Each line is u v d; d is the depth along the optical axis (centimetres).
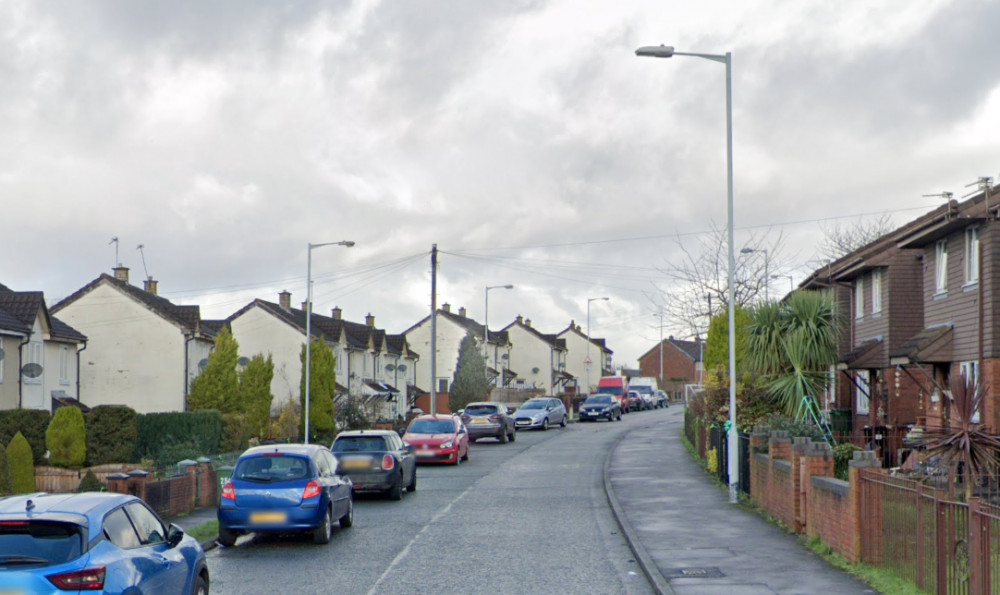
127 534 853
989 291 2217
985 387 1942
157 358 4838
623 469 2870
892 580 1092
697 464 3005
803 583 1159
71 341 3956
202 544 1559
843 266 3180
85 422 2706
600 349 11000
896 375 2839
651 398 8381
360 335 7000
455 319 8519
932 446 1692
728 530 1628
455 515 1972
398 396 7388
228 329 4312
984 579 849
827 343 2758
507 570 1332
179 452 2895
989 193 2291
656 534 1590
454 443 3291
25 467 2308
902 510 1095
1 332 3275
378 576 1299
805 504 1519
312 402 4488
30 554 761
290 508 1559
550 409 5538
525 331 9612
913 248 2728
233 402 4203
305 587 1229
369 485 2220
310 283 3959
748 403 2808
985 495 1592
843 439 2720
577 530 1731
